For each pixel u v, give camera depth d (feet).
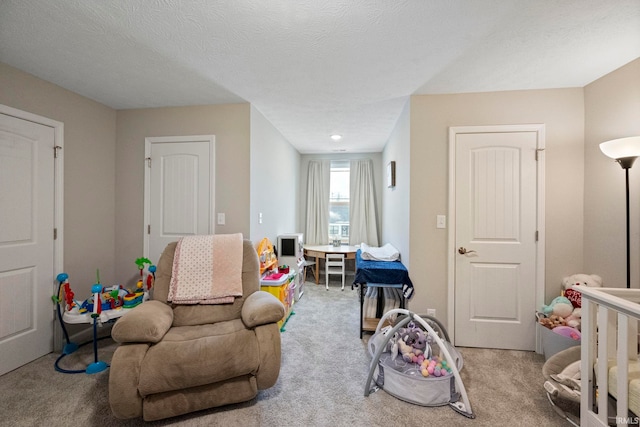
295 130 11.45
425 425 4.81
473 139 7.59
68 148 7.65
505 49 5.63
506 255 7.48
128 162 9.06
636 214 5.94
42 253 7.01
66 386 5.82
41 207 6.99
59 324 7.30
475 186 7.58
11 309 6.39
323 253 13.75
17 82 6.46
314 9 4.46
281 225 12.20
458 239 7.66
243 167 8.61
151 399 4.60
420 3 4.33
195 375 4.62
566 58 5.94
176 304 6.33
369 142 13.38
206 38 5.29
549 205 7.32
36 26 4.94
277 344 5.24
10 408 5.16
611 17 4.66
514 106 7.47
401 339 6.38
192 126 8.80
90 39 5.34
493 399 5.49
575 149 7.23
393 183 10.53
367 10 4.49
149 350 4.78
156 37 5.27
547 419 4.97
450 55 5.85
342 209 16.52
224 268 6.71
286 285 9.41
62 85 7.35
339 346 7.64
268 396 5.54
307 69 6.46
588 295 4.31
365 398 5.51
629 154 5.47
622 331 3.74
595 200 6.86
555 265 7.30
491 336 7.55
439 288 7.76
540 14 4.59
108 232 8.88
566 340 6.10
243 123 8.59
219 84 7.29
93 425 4.77
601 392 4.04
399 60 6.05
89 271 8.27
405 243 8.43
